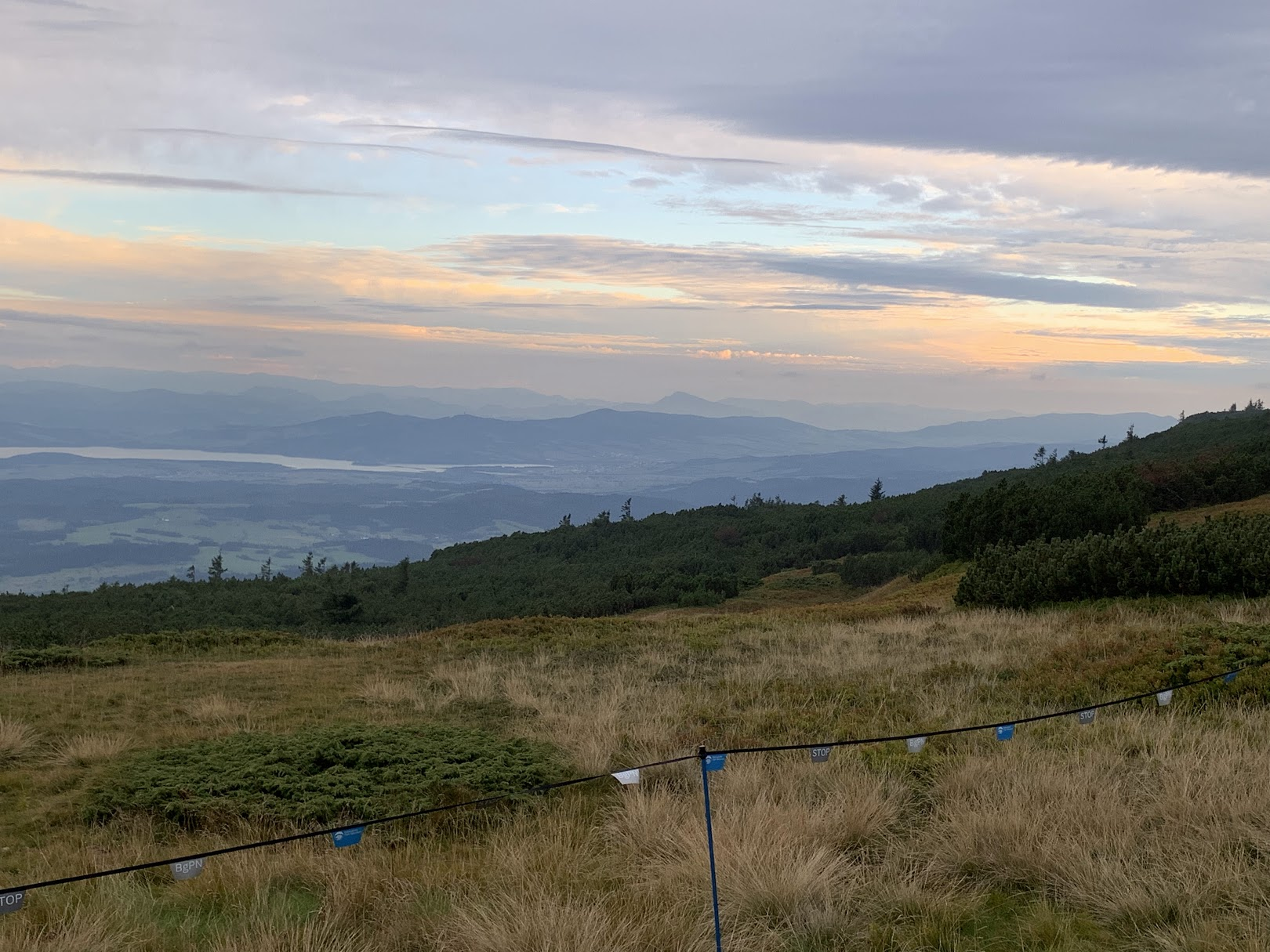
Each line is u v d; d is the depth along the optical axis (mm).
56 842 7762
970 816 6965
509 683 14695
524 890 6078
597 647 19656
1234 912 5410
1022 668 13906
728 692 13320
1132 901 5617
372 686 14844
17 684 15305
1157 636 14219
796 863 6211
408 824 8016
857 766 8859
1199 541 20125
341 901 6125
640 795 7801
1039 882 6211
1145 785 7828
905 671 14258
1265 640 12727
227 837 7879
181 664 18219
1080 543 22672
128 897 6215
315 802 8453
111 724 12289
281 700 14133
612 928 5508
